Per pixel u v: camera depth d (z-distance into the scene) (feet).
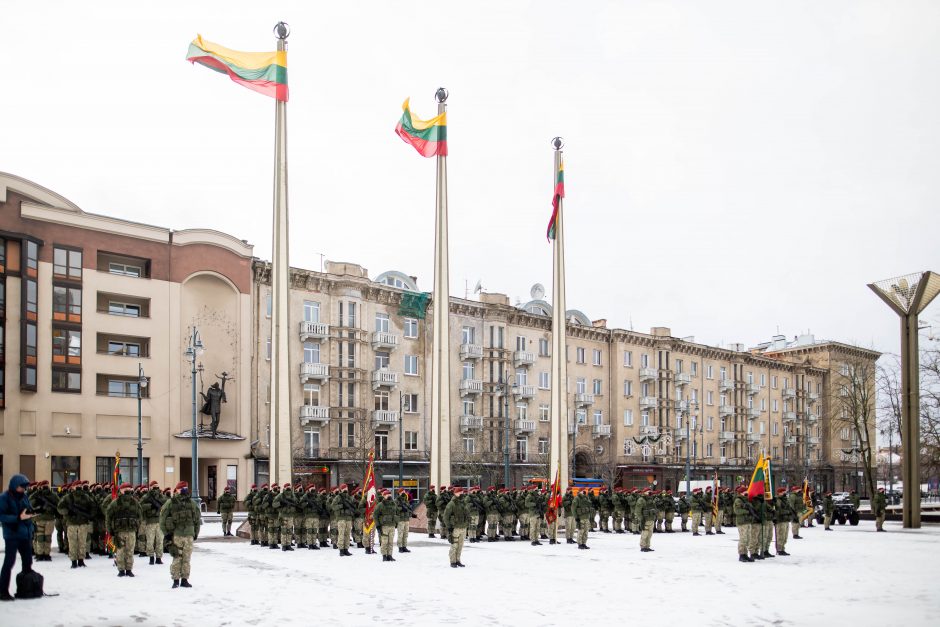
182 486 58.75
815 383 350.23
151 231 180.75
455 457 222.48
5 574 50.96
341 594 55.11
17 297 161.07
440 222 131.54
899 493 315.99
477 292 280.31
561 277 132.36
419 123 134.00
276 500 88.74
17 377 159.63
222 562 75.31
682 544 101.96
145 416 175.42
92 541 81.46
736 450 307.37
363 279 212.02
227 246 190.39
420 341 226.17
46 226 167.12
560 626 44.14
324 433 201.77
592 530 128.88
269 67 120.47
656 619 46.39
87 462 167.12
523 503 108.99
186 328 184.44
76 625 43.52
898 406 213.05
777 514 83.82
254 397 191.31
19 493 51.67
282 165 118.62
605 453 264.72
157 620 45.19
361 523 91.35
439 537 108.37
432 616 46.93
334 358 205.46
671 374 284.61
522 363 244.01
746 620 46.21
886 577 66.28
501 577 65.16
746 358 317.22
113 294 175.52
